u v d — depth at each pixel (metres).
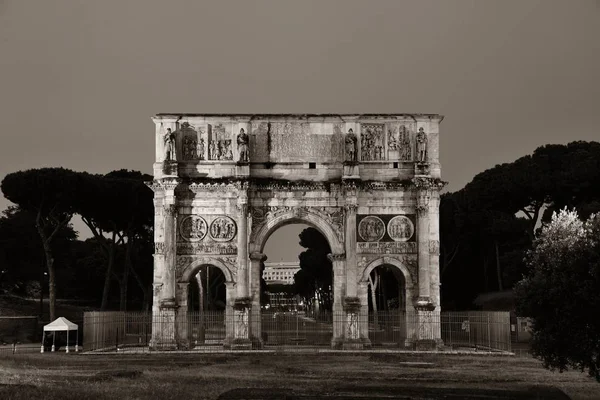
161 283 75.31
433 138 77.88
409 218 77.12
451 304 121.38
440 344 74.12
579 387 44.12
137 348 77.25
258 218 76.88
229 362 60.34
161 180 75.44
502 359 64.19
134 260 126.12
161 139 77.00
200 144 77.25
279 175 77.44
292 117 77.81
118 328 78.12
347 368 54.94
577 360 42.75
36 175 96.75
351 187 75.69
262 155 77.62
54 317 98.12
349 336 74.50
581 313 42.00
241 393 32.94
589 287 41.44
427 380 45.66
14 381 42.69
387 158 77.62
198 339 83.06
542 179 104.12
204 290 142.75
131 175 115.69
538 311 44.06
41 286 116.88
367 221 77.00
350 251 75.62
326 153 77.75
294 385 42.31
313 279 165.38
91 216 104.44
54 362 58.66
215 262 76.31
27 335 96.81
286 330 96.06
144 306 116.81
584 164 102.50
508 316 71.69
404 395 34.00
